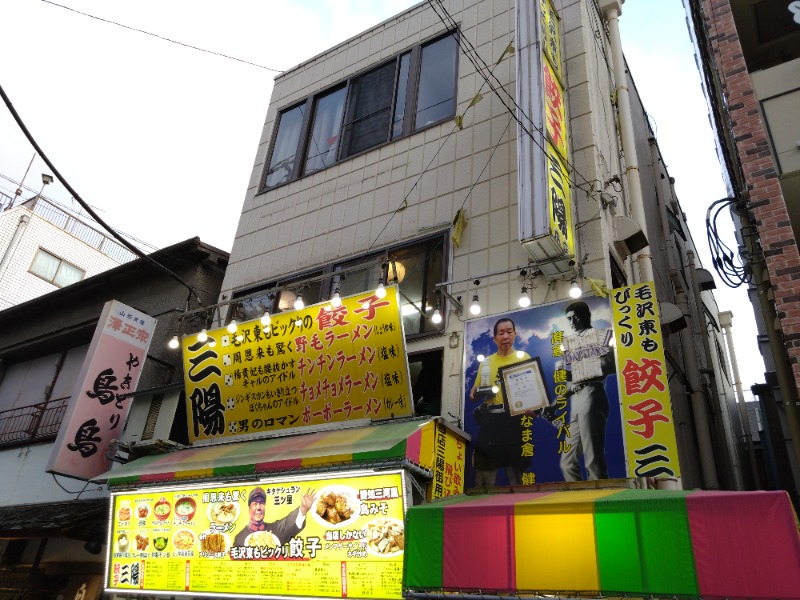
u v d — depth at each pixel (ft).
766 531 15.70
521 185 28.02
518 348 28.66
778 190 24.59
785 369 25.94
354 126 45.21
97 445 34.99
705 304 64.85
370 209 39.63
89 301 52.70
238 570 25.93
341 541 23.81
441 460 25.12
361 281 37.19
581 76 35.14
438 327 32.24
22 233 87.10
